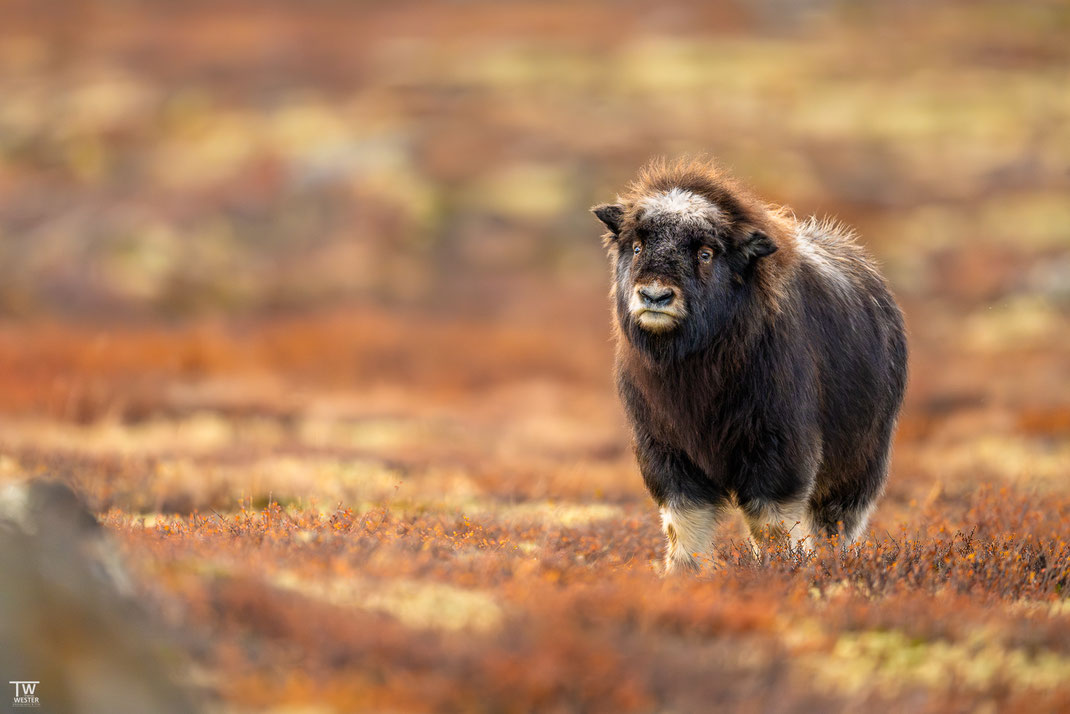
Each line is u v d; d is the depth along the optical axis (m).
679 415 27.39
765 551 25.69
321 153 137.00
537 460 53.47
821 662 18.61
